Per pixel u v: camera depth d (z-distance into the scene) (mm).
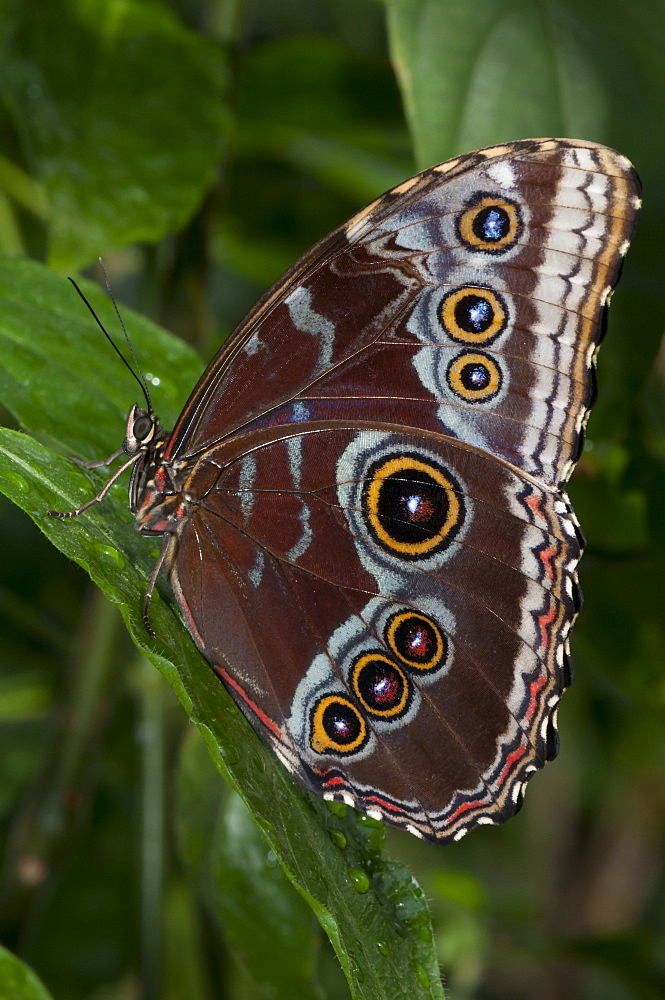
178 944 562
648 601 556
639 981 573
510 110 515
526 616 489
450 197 484
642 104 520
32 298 501
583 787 723
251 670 491
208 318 539
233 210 586
